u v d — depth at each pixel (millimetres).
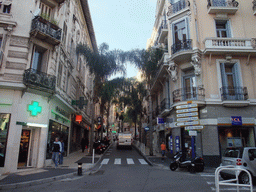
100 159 16719
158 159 16672
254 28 16359
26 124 11492
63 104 16297
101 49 19859
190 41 15820
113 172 10891
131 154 21141
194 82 16125
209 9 16250
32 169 11391
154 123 26500
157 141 24172
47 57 13445
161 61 19562
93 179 9031
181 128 16031
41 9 13969
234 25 16344
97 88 20031
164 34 19672
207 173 10961
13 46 11828
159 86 24094
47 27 12914
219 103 14703
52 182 8586
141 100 30297
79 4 22375
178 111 13992
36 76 11883
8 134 10781
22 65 11758
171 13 17891
